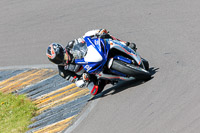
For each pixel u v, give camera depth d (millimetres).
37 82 34969
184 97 22797
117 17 41469
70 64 25438
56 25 44875
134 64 25812
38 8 51312
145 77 25969
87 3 47906
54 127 26078
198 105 21406
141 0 43781
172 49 31000
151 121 21484
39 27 45906
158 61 29641
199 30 32938
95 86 26609
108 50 25297
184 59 28391
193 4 38750
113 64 25078
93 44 25219
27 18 49281
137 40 34938
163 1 41688
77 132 23875
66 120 26422
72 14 46156
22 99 32094
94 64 24875
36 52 40812
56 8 49531
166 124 20641
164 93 24062
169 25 35781
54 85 33344
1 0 58000
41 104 30766
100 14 43594
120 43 26359
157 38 34000
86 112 26328
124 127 21906
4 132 27953
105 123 23312
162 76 26500
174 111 21625
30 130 27188
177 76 25828
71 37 40844
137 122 21906
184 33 33250
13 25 48688
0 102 33000
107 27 39938
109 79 26109
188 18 35969
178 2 40281
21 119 29344
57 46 24562
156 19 37938
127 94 25953
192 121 20078
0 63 41281
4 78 37969
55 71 36031
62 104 29422
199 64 26672
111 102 25906
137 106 23719
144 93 25000
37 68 37781
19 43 43906
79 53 25234
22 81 36094
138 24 38219
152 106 23016
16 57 41344
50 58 24625
